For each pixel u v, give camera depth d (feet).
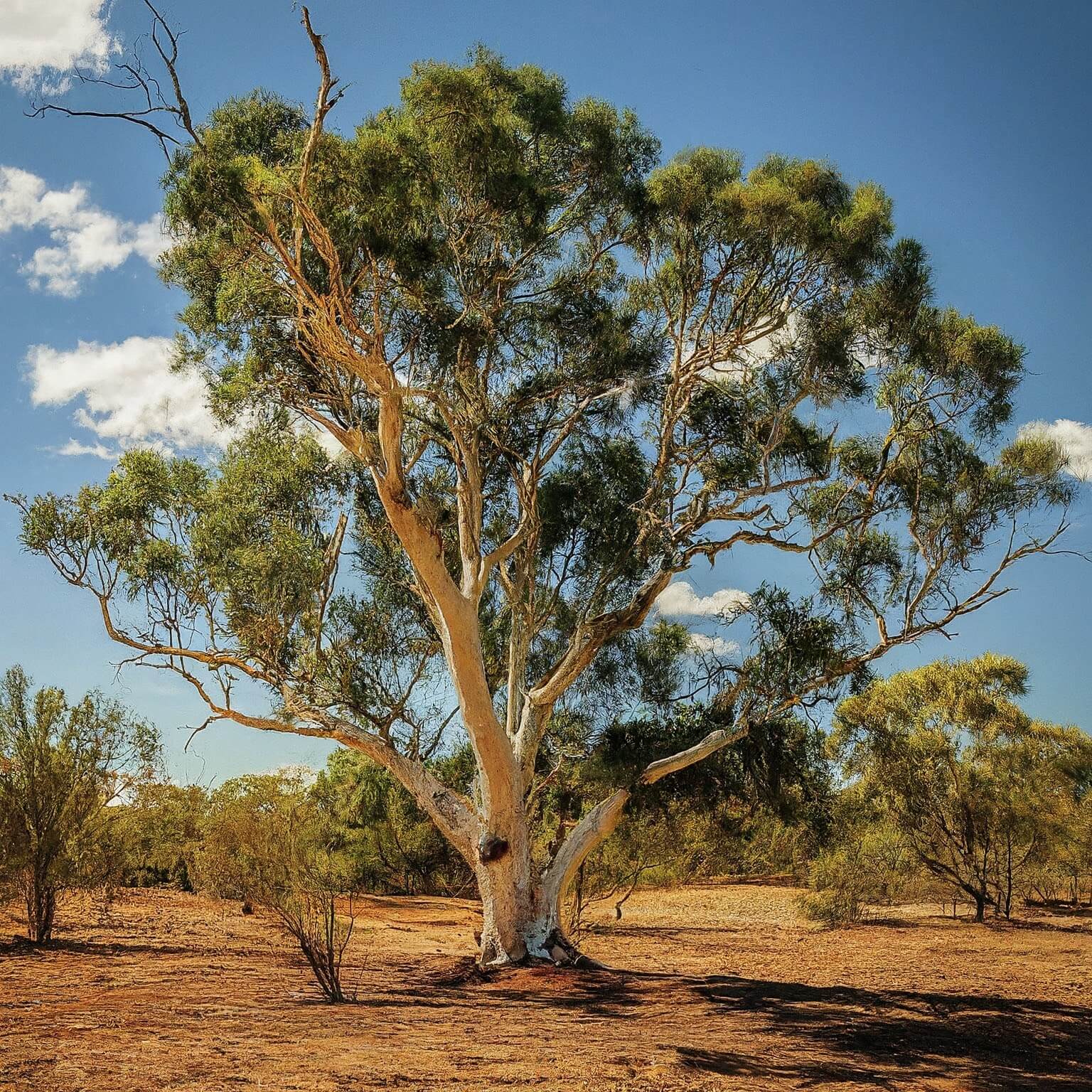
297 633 59.41
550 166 53.57
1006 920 96.73
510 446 57.00
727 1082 26.61
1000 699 99.91
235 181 40.68
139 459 58.29
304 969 50.01
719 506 58.29
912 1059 31.99
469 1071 26.00
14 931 57.41
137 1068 24.16
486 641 66.54
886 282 54.34
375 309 44.39
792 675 56.08
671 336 58.85
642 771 58.03
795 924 95.14
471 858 55.21
